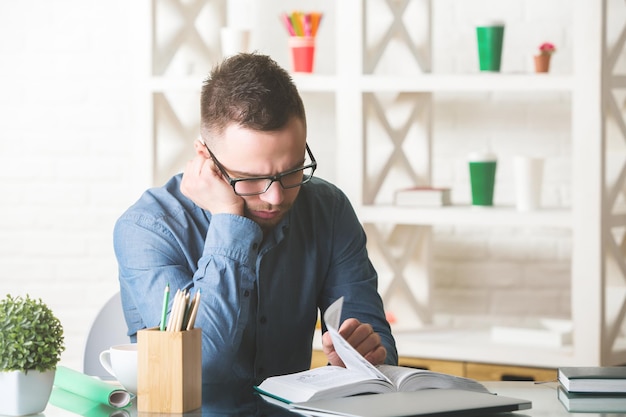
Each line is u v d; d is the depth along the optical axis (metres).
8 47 4.10
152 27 3.47
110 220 4.10
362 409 1.49
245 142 1.83
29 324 1.59
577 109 3.09
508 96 3.74
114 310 2.37
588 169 3.09
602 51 3.06
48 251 4.13
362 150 3.36
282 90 1.84
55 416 1.59
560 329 3.37
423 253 3.60
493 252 3.78
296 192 1.92
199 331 1.59
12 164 4.12
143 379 1.57
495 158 3.31
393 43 3.47
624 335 3.56
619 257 3.22
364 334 1.85
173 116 3.59
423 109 3.57
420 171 3.60
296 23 3.42
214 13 3.68
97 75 4.07
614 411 1.59
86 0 4.06
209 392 1.73
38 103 4.10
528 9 3.72
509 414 1.57
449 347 3.27
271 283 2.07
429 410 1.49
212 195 1.90
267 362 2.08
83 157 4.10
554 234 3.72
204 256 1.88
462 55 3.79
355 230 2.22
